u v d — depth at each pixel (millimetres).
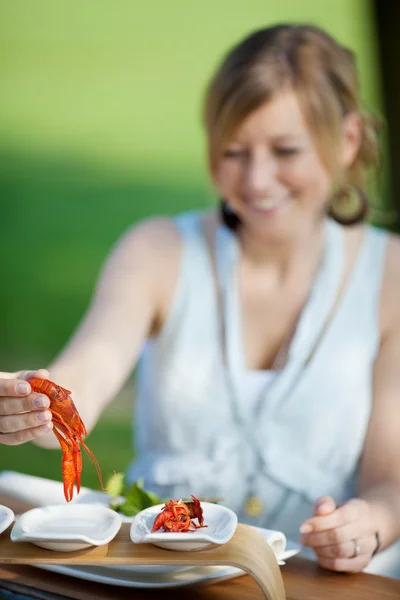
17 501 1999
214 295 2645
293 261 2596
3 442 1571
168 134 12188
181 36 13617
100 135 12242
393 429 2332
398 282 2621
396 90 5992
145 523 1589
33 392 1528
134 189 11219
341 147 2432
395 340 2570
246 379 2543
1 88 12883
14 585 1637
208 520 1605
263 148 2332
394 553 2262
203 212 2836
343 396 2508
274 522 2467
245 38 2422
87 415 2162
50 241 10117
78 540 1486
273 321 2623
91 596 1590
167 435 2584
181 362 2598
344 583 1674
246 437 2506
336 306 2598
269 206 2395
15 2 13828
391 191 6133
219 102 2330
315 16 13086
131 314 2529
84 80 13039
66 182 11383
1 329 8094
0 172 11602
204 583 1607
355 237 2693
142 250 2686
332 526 1729
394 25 5953
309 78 2312
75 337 2418
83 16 13906
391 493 1918
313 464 2498
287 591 1633
